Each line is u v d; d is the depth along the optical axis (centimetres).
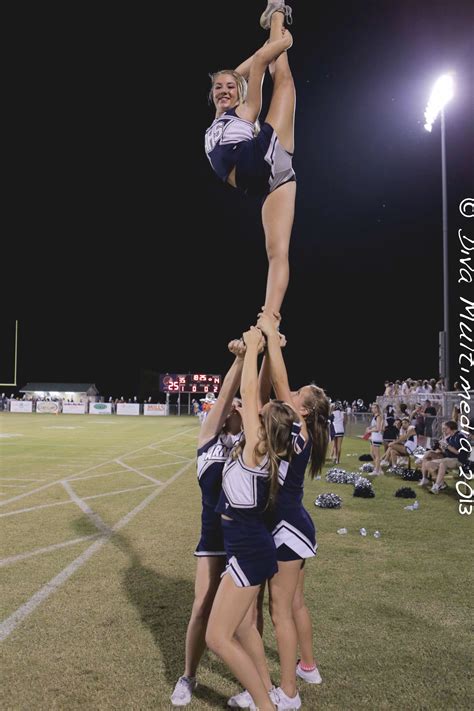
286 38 277
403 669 352
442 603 461
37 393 5828
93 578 510
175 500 888
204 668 356
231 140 269
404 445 1288
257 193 279
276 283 278
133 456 1534
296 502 314
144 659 361
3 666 350
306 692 325
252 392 294
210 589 321
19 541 634
